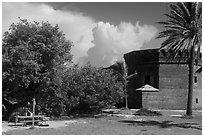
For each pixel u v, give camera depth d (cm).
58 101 2533
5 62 2128
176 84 4181
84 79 2803
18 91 2317
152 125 2155
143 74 4369
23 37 2191
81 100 2853
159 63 4219
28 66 2095
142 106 4100
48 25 2262
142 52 4391
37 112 2438
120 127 2003
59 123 2192
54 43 2238
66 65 2545
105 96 2952
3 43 2208
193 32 2811
